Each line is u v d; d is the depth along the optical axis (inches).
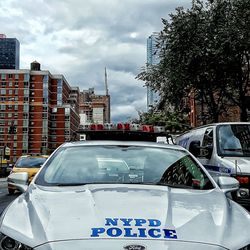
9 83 5846.5
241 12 880.9
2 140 5787.4
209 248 122.3
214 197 163.6
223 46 882.8
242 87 987.3
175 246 119.7
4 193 777.6
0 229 133.1
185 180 187.6
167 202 148.2
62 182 178.2
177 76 949.2
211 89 1019.9
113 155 203.5
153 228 126.1
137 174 187.8
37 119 5836.6
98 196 151.3
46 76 5890.8
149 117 2399.1
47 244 121.9
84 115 7406.5
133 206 141.0
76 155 202.4
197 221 135.0
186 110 1204.5
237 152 376.5
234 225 139.0
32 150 5802.2
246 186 332.2
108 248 117.3
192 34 928.9
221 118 1453.0
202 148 395.9
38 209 143.5
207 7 951.6
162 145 220.7
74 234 123.5
